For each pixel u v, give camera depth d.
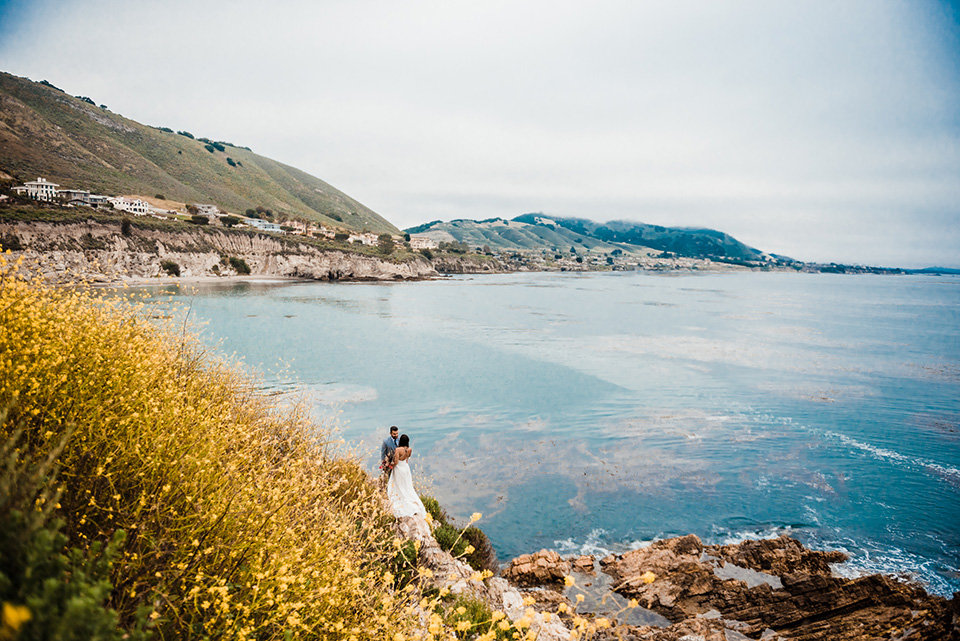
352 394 28.23
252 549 3.29
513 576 12.84
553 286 142.25
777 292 142.25
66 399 3.37
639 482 19.11
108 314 4.79
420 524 7.72
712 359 42.09
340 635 3.33
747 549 14.48
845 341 53.28
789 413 28.00
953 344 52.03
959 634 10.83
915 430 25.72
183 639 2.82
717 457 21.72
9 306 3.45
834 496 18.53
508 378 33.94
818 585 12.77
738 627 11.70
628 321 66.38
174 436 3.69
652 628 10.61
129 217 104.00
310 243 139.25
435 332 52.88
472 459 20.42
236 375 7.93
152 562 2.94
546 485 18.53
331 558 3.81
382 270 146.12
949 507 17.94
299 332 47.50
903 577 13.86
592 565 13.67
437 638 3.88
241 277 114.12
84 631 1.53
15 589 1.53
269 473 5.12
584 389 31.81
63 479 3.06
